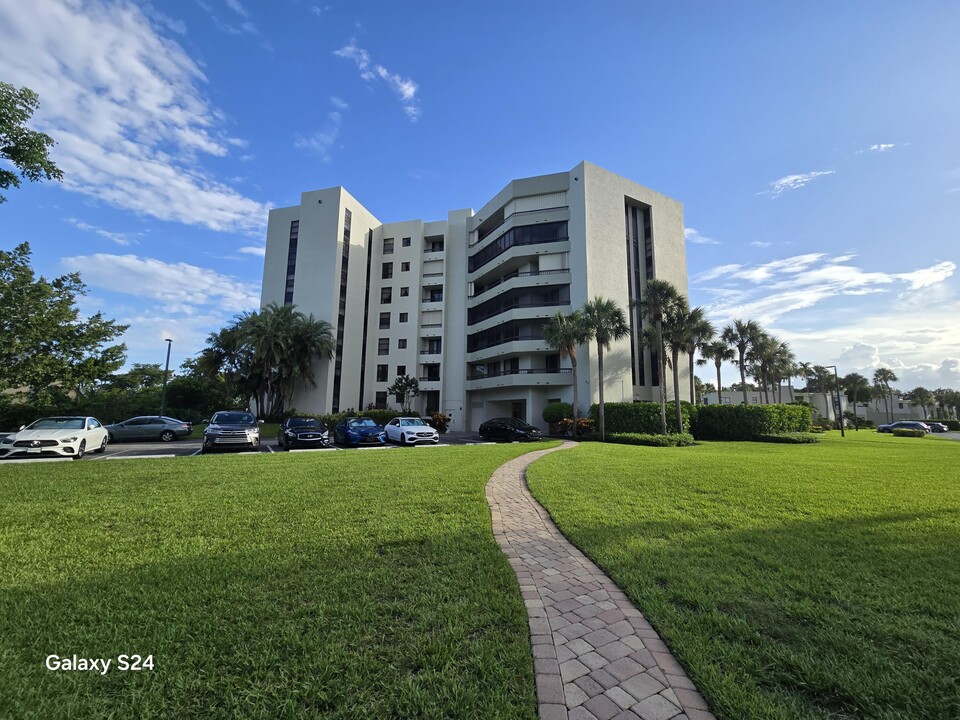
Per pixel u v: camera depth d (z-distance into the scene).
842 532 5.44
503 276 41.41
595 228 34.38
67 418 15.30
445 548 4.71
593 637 3.01
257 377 37.44
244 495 7.22
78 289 23.16
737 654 2.73
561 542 5.19
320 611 3.21
